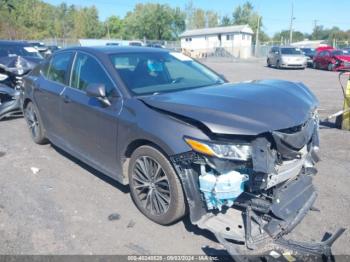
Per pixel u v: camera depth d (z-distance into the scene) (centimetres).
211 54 5019
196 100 310
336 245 307
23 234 325
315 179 436
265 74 2025
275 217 295
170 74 410
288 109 304
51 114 488
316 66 2450
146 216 351
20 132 654
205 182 283
